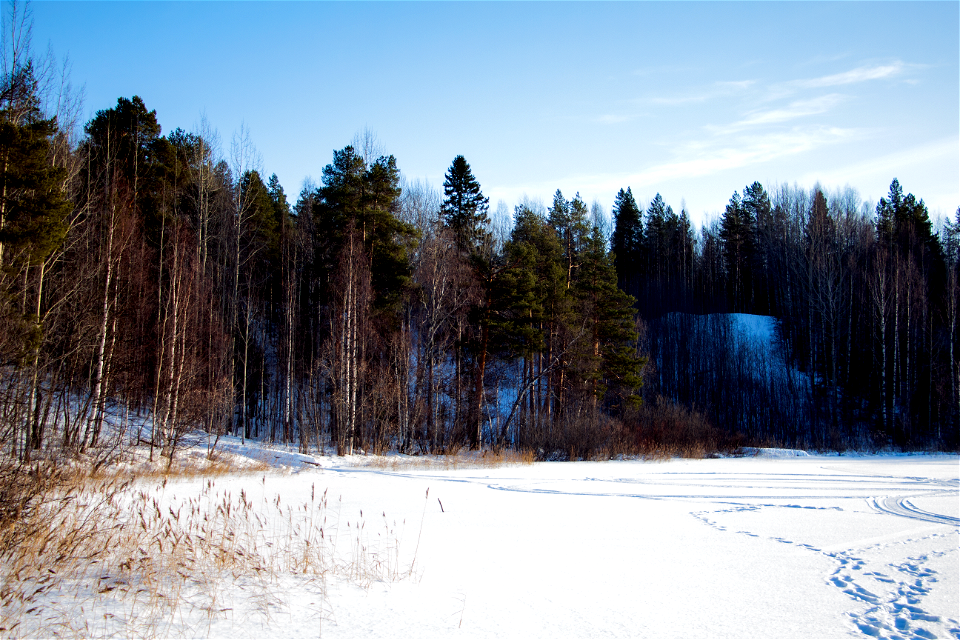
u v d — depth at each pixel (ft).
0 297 44.80
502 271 117.39
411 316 126.21
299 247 123.24
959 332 163.02
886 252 167.22
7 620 15.30
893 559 25.88
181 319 85.05
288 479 61.87
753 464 93.25
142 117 112.37
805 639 15.97
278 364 122.01
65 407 65.21
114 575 20.56
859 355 161.48
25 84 52.31
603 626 16.69
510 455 97.96
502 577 21.99
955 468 82.69
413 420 107.96
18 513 22.99
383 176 108.78
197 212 110.01
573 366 122.42
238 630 15.55
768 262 211.61
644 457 108.58
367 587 20.07
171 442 72.33
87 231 75.77
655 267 217.97
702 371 166.71
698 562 24.99
